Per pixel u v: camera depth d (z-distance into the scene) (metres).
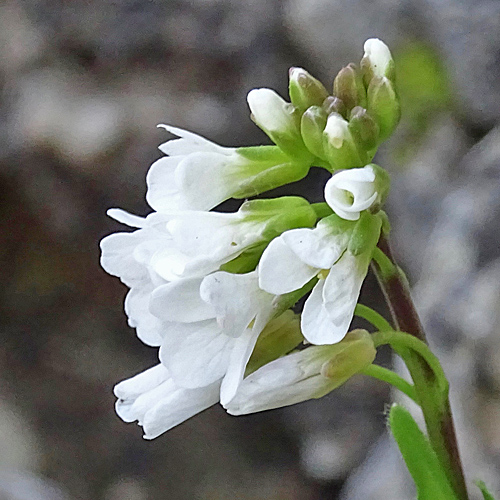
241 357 0.06
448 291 0.12
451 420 0.07
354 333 0.06
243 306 0.06
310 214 0.06
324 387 0.06
